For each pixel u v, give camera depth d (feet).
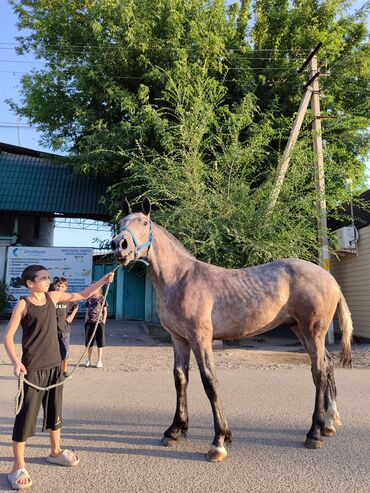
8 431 16.17
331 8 56.34
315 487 11.33
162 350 36.47
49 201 60.49
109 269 63.77
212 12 50.42
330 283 15.58
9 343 11.89
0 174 64.18
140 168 40.63
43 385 12.44
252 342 44.86
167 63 47.52
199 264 15.37
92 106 52.13
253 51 55.06
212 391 13.67
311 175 42.98
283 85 53.01
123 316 61.98
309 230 40.24
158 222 38.22
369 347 38.52
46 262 60.70
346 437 15.08
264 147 48.57
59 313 24.30
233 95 52.08
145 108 43.70
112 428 16.22
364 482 11.59
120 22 46.93
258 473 12.21
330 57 54.49
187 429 15.26
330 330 41.16
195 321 14.14
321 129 47.24
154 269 15.06
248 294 14.71
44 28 54.44
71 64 52.06
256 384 23.44
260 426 16.33
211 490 11.19
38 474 12.30
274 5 58.03
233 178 40.01
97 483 11.66
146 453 13.80
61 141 51.13
